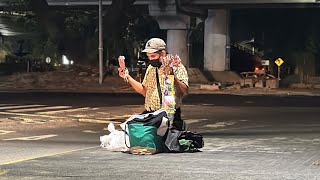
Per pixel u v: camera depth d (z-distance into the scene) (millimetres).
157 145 11508
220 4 64062
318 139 15148
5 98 35781
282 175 8898
